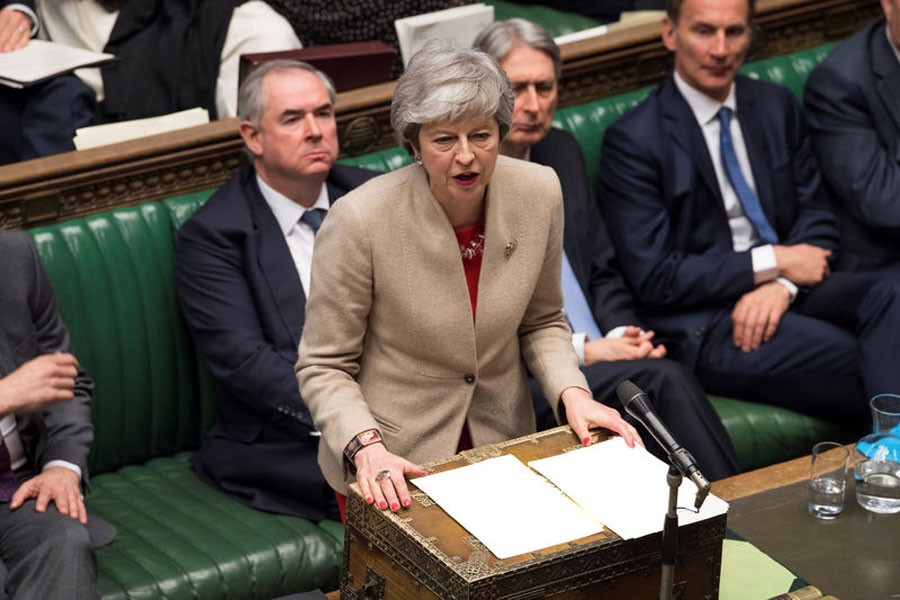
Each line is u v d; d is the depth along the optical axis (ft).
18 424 34.32
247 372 37.19
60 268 37.58
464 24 47.55
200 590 33.76
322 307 27.68
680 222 44.34
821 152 46.78
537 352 29.22
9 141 44.62
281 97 37.76
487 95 25.17
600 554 24.03
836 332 43.11
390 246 26.99
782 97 46.37
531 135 41.75
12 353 33.88
